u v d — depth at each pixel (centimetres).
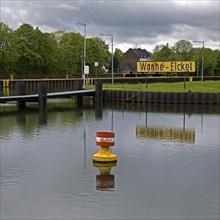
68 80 10869
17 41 11162
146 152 2642
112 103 6312
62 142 2953
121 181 2000
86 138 3127
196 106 5931
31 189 1873
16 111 4981
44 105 5566
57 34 13350
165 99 6300
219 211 1636
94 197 1773
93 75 12394
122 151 2667
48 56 11819
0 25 10838
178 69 7306
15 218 1563
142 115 4788
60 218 1564
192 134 3384
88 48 13450
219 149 2756
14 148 2727
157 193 1831
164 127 3797
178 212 1625
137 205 1691
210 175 2116
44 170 2186
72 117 4494
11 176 2072
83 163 2339
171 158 2483
